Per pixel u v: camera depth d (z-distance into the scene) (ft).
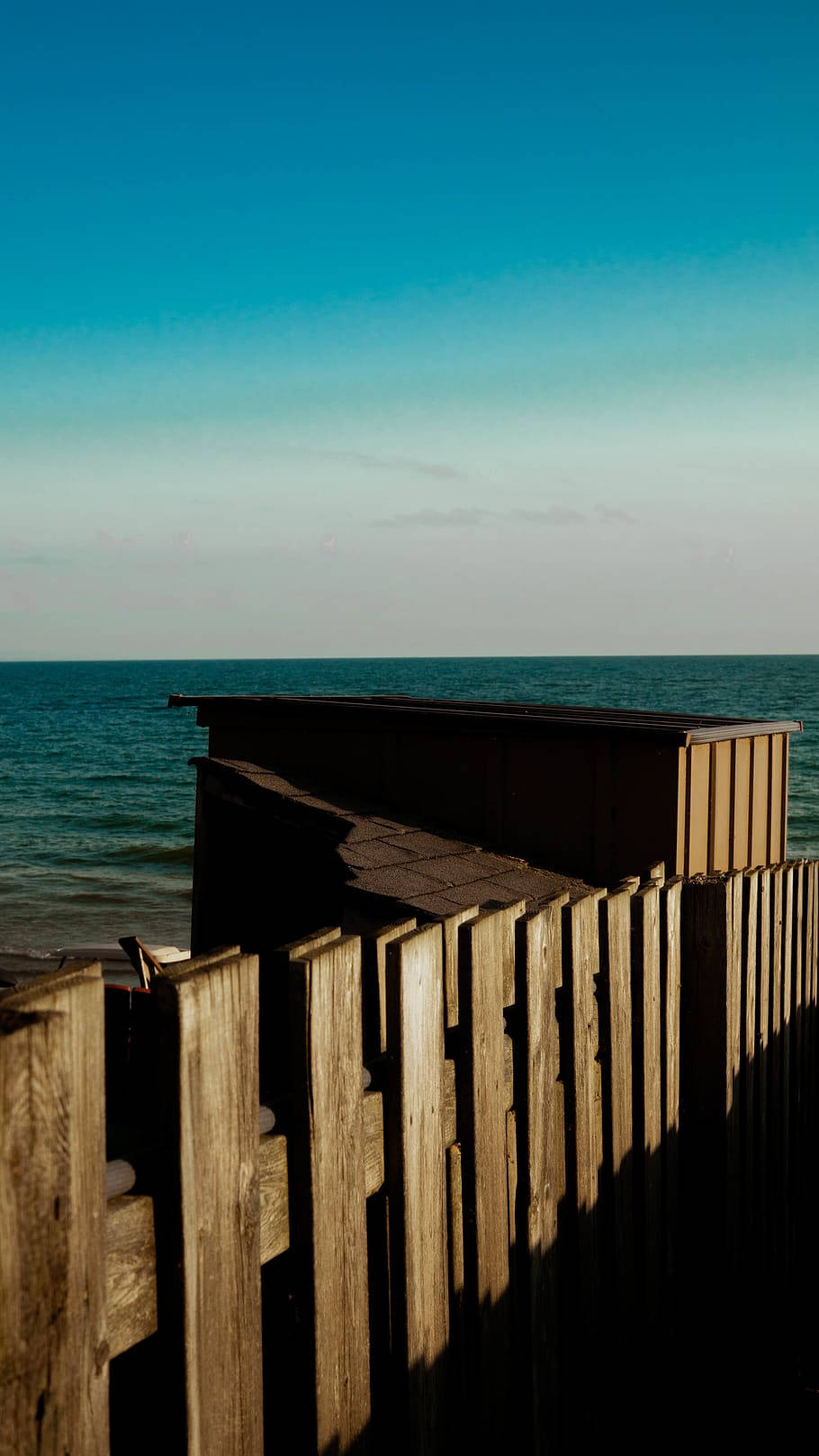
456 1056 7.57
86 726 225.97
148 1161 4.88
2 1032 3.87
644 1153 10.39
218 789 21.43
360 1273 6.25
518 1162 8.27
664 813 18.13
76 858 84.23
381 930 7.73
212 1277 5.04
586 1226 9.21
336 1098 5.98
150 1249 4.84
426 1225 6.95
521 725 19.35
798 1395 13.19
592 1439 9.49
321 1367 5.84
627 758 18.48
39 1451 4.07
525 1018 8.20
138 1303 4.76
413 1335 6.77
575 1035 8.95
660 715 23.73
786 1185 14.88
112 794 122.31
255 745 23.41
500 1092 7.86
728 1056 11.83
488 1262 7.68
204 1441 4.98
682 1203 11.93
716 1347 11.84
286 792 20.12
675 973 11.25
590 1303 9.36
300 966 5.75
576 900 9.12
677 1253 11.70
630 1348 10.30
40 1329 4.06
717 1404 11.76
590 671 497.87
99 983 4.39
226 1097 5.15
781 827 22.98
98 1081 4.38
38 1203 4.04
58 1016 4.13
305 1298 5.80
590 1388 9.43
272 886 22.67
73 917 63.98
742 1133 12.63
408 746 21.24
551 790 19.38
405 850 17.29
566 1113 8.98
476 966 7.52
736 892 12.11
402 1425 6.74
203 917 22.04
